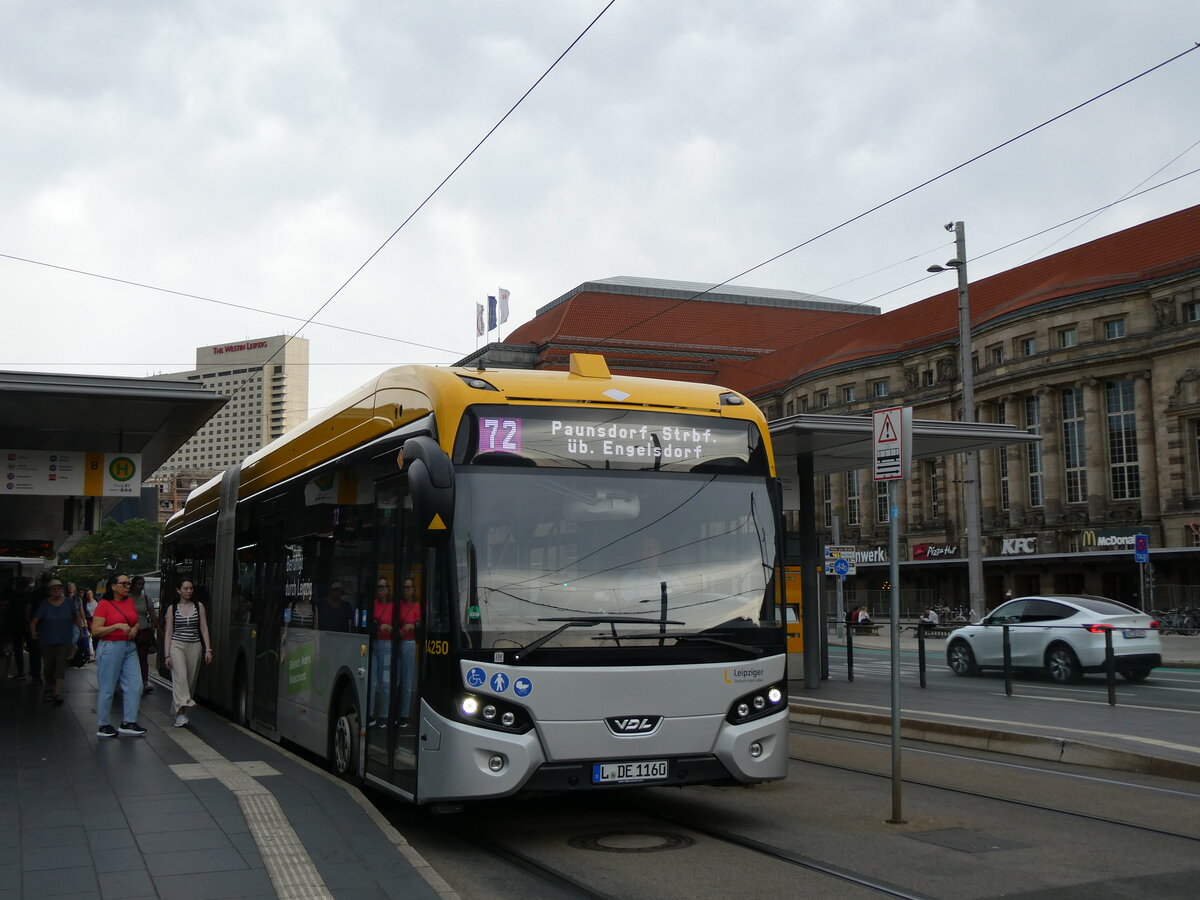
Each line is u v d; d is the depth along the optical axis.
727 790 10.64
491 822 9.23
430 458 7.51
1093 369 62.94
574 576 7.98
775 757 8.30
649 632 8.00
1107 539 61.69
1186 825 8.94
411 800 7.95
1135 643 22.39
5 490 16.62
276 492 13.32
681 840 8.51
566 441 8.27
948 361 74.19
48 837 7.38
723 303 97.88
